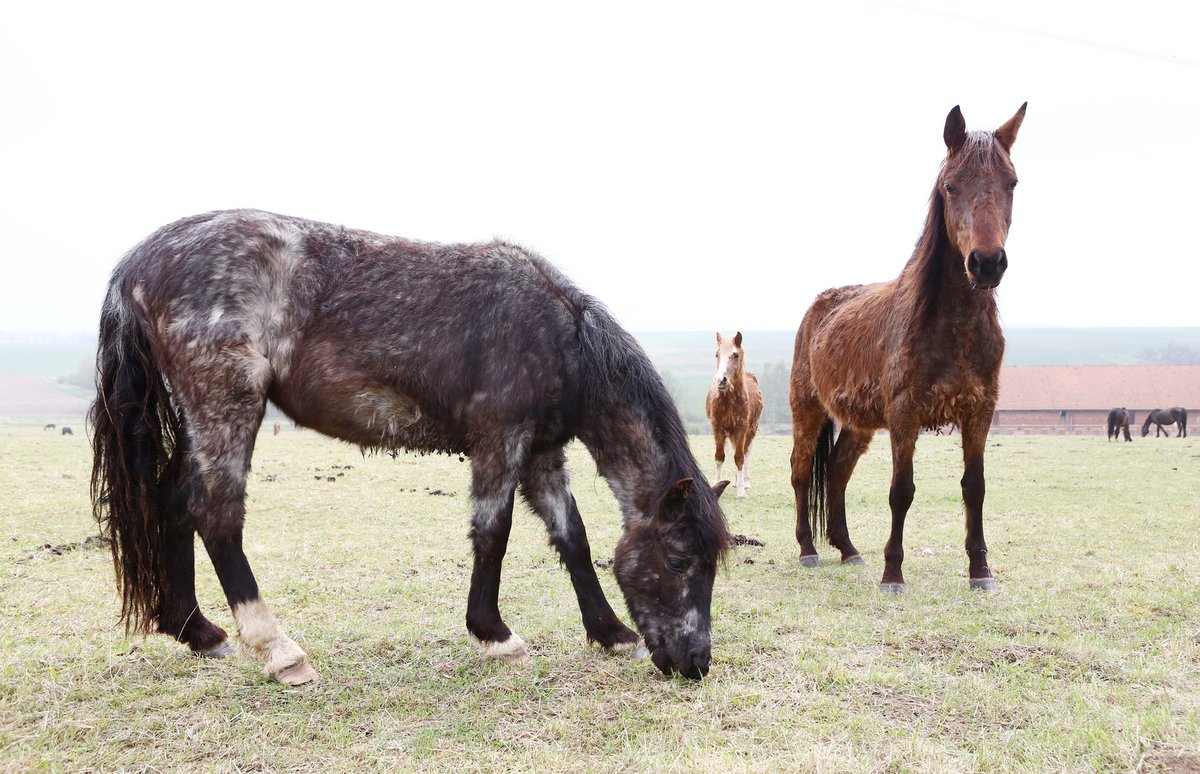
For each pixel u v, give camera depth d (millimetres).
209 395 3781
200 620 4238
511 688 3818
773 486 12734
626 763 3016
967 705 3562
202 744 3188
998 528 8469
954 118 5422
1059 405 59250
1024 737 3193
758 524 9078
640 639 4414
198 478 3816
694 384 124375
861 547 7641
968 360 5684
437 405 4160
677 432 4176
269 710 3525
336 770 2984
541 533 8016
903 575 6379
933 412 5801
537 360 4109
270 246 3955
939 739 3223
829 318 7258
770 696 3691
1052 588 5766
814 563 6875
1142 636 4582
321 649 4371
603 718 3479
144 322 3898
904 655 4309
